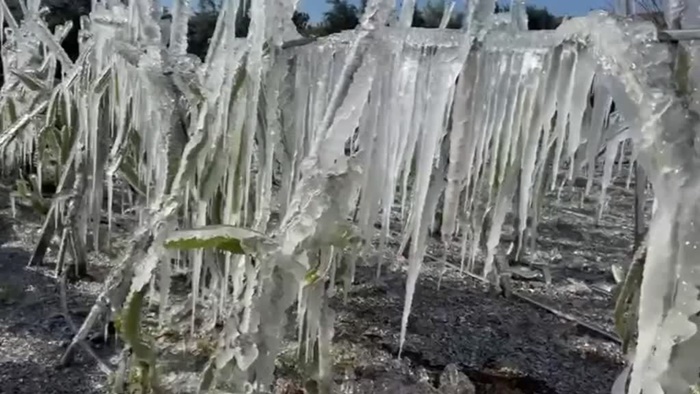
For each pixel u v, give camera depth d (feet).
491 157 3.99
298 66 4.01
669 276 2.27
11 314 6.48
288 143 4.10
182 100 4.57
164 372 5.05
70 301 6.80
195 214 4.70
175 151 4.43
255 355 3.15
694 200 2.23
